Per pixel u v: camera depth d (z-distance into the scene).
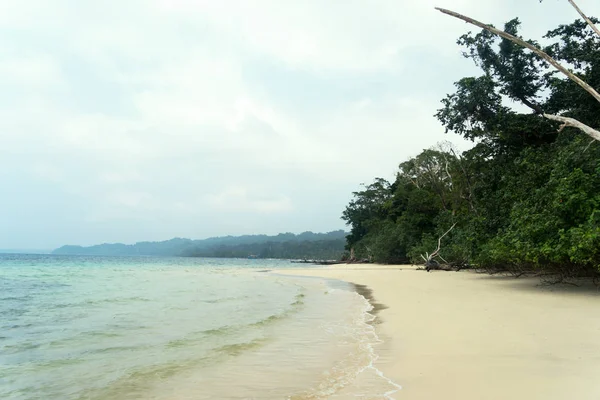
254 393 4.89
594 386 4.32
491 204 21.05
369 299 15.20
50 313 12.17
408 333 8.09
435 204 48.47
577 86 20.08
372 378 5.18
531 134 24.78
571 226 12.58
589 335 7.02
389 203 60.47
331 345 7.52
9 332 9.17
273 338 8.25
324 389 4.89
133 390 5.13
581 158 14.00
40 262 74.44
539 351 5.98
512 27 26.89
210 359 6.60
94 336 8.65
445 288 17.62
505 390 4.33
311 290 20.45
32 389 5.23
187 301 15.30
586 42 24.16
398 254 53.16
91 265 63.00
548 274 17.78
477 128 28.55
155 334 8.84
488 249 19.22
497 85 27.25
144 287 22.55
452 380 4.82
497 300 12.55
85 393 5.04
